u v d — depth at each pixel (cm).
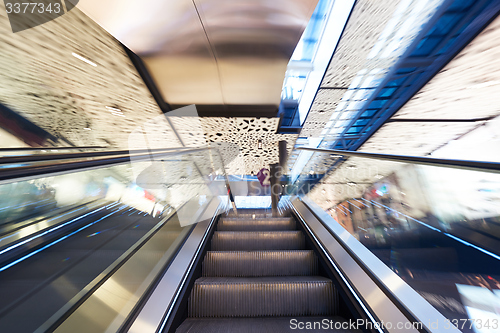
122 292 147
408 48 492
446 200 217
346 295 178
